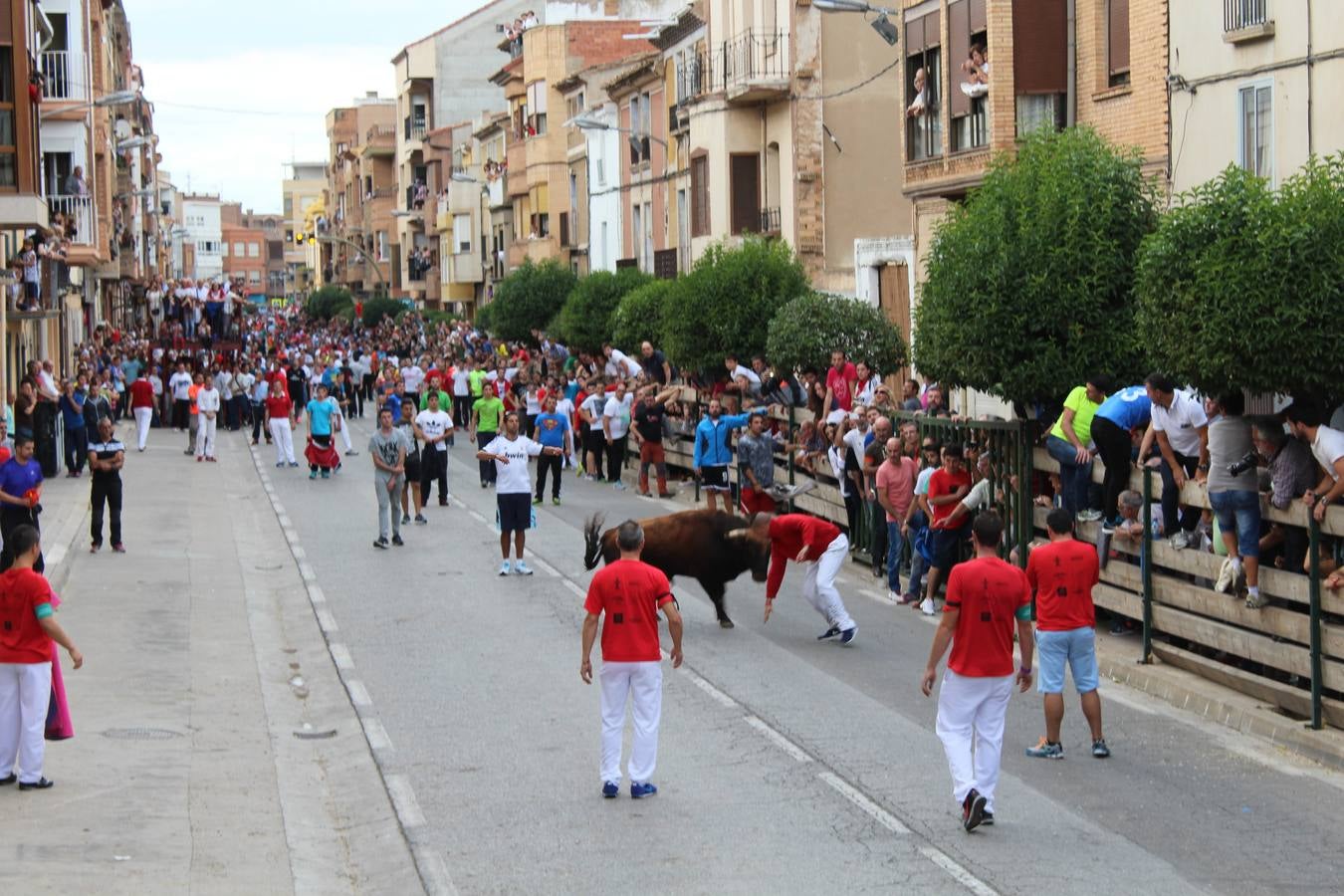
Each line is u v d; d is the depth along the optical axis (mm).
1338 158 21891
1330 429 14516
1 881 10633
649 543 19516
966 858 11258
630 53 74375
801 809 12500
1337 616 14625
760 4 44062
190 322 83750
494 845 11758
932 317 20797
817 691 16594
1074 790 12984
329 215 164500
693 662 18047
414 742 14820
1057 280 19672
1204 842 11617
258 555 26828
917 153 34094
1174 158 26594
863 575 23875
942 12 32125
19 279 39531
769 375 31594
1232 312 15695
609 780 12898
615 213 63188
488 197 90250
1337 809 12438
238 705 16453
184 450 45719
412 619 20891
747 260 35562
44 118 49562
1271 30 23938
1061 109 29906
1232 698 15422
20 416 33844
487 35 111250
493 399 36188
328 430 38062
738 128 45656
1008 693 12047
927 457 20984
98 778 13430
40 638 13008
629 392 36562
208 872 11109
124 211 78688
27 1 34344
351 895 11070
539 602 21938
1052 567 13836
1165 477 17578
